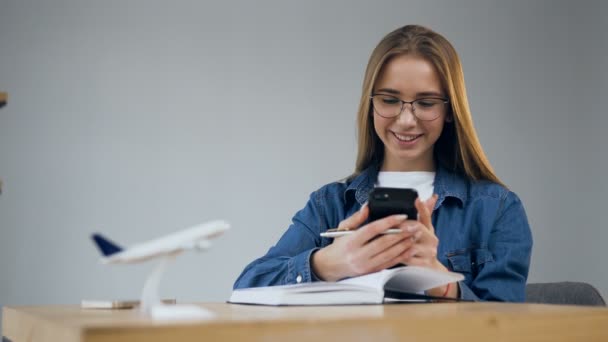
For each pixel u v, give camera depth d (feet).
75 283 11.24
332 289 4.19
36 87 11.30
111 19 11.61
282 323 2.72
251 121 12.00
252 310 3.63
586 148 13.00
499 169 12.84
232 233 11.79
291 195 12.07
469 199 5.85
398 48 5.69
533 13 13.14
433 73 5.66
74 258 11.27
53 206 11.25
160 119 11.68
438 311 3.39
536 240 12.82
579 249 12.92
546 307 3.79
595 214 12.94
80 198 11.34
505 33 13.03
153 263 11.48
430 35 5.78
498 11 13.03
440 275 4.33
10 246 11.07
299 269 5.04
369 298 4.25
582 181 12.98
